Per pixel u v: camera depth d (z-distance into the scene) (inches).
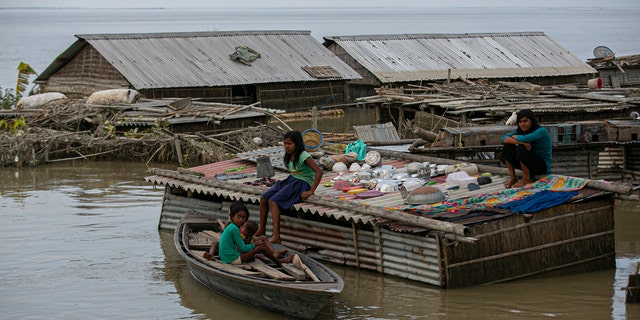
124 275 473.7
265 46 1475.1
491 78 1494.8
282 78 1362.0
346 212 450.3
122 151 914.1
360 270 464.1
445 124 892.0
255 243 428.5
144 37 1375.5
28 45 3809.1
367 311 403.9
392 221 430.3
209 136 904.9
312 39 1557.6
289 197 468.8
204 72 1310.3
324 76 1408.7
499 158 622.2
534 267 447.5
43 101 1083.3
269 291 387.2
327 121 1315.2
